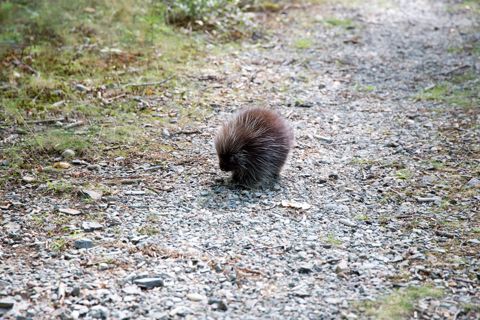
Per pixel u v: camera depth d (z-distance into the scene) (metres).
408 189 8.00
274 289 5.74
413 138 9.75
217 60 13.12
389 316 5.34
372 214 7.33
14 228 6.80
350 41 15.07
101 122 9.94
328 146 9.44
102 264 6.07
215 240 6.61
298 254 6.36
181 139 9.50
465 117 10.59
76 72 11.74
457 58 14.10
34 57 12.14
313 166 8.70
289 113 10.77
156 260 6.19
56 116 10.06
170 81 11.77
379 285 5.82
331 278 5.95
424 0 19.58
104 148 9.05
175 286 5.75
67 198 7.57
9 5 13.92
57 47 12.67
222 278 5.90
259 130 7.77
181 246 6.47
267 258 6.28
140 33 13.70
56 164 8.45
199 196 7.65
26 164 8.48
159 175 8.26
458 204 7.57
